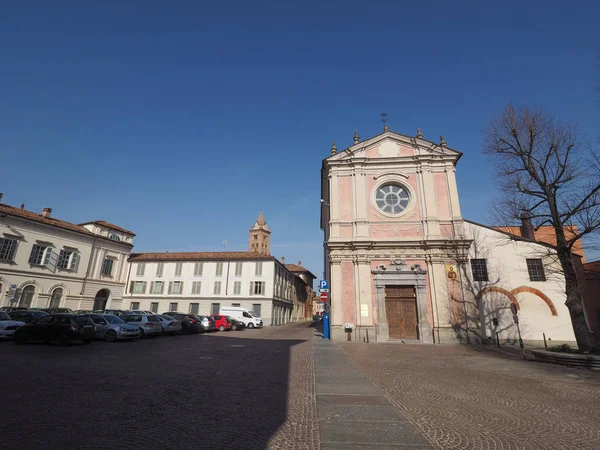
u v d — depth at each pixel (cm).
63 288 3450
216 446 462
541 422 596
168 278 5028
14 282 3045
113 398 683
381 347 1788
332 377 959
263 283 4850
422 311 2097
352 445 474
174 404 656
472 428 560
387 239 2261
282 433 517
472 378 991
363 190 2373
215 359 1279
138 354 1352
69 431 501
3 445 441
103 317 1939
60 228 3447
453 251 2167
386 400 716
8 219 3034
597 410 675
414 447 472
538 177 1536
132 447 451
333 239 2295
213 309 4834
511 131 1596
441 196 2330
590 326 2422
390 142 2500
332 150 2544
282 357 1368
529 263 2136
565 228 1513
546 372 1104
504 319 2059
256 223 11138
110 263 4019
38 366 998
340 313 2139
